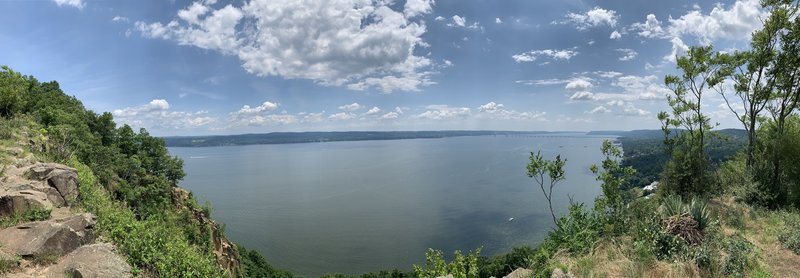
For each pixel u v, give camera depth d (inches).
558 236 385.7
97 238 393.7
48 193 452.1
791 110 539.5
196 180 6171.3
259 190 5196.9
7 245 315.0
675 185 576.1
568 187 4146.2
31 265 301.9
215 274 542.6
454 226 3221.0
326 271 2434.8
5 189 419.8
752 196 502.0
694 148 608.4
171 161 1835.6
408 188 5054.1
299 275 2322.8
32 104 1304.1
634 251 310.8
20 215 371.9
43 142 796.6
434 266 703.7
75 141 1024.2
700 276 279.9
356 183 5674.2
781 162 542.3
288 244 2925.7
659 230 331.0
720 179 597.0
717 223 362.6
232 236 3085.6
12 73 1374.3
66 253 327.9
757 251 321.1
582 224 391.5
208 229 1438.2
